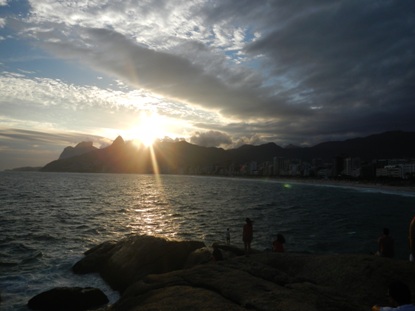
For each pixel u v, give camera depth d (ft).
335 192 439.63
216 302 30.32
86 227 123.75
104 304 50.85
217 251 50.60
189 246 64.39
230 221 149.48
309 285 34.55
